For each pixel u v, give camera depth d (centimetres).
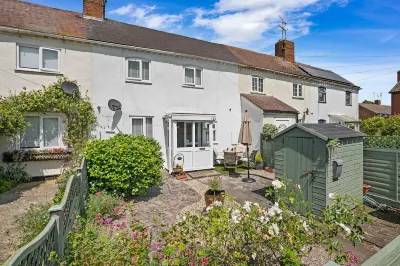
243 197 738
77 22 1095
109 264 258
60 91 920
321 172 553
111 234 443
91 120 974
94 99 998
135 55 1091
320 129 608
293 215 305
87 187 647
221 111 1368
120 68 1055
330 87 2005
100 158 652
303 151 595
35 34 870
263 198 727
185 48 1315
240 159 1303
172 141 1066
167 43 1283
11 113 748
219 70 1361
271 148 1199
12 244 409
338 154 574
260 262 288
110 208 546
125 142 712
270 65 1684
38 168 889
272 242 279
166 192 781
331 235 295
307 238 278
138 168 666
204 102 1301
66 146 938
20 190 755
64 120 945
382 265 187
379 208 631
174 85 1199
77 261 263
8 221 510
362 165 658
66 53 943
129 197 704
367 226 534
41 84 898
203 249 262
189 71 1260
